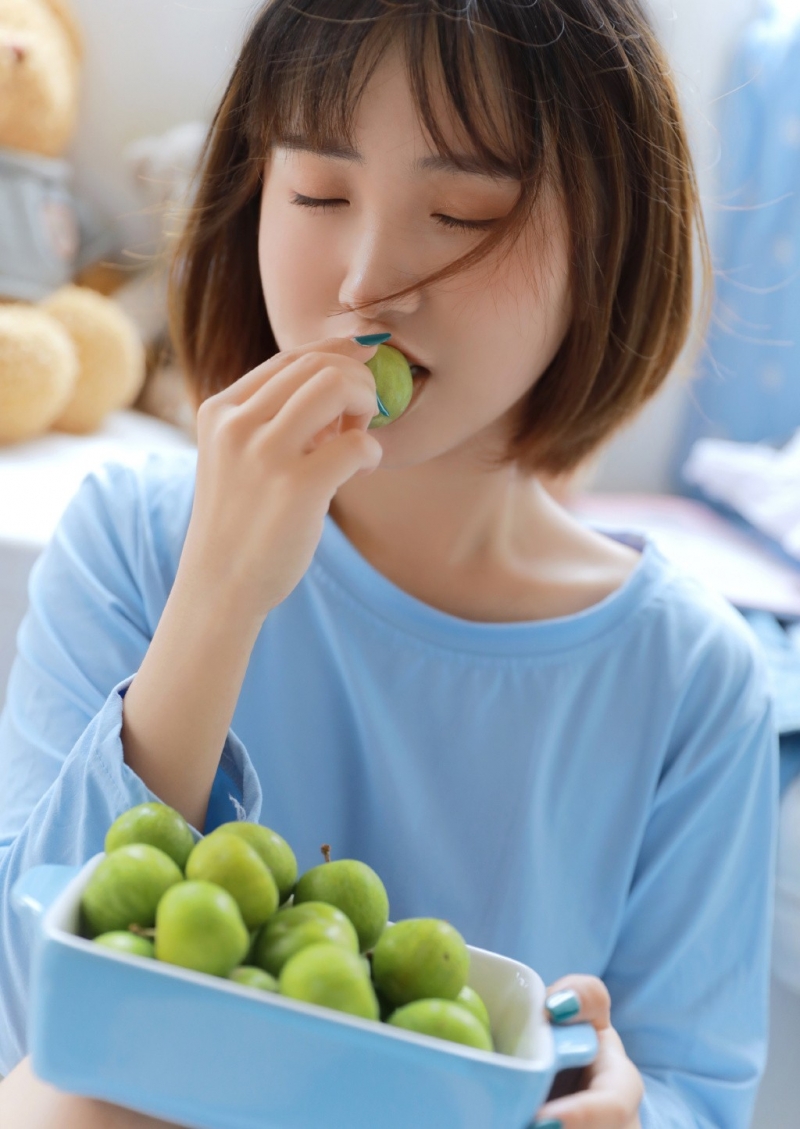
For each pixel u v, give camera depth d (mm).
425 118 852
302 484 759
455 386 926
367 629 1059
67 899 643
